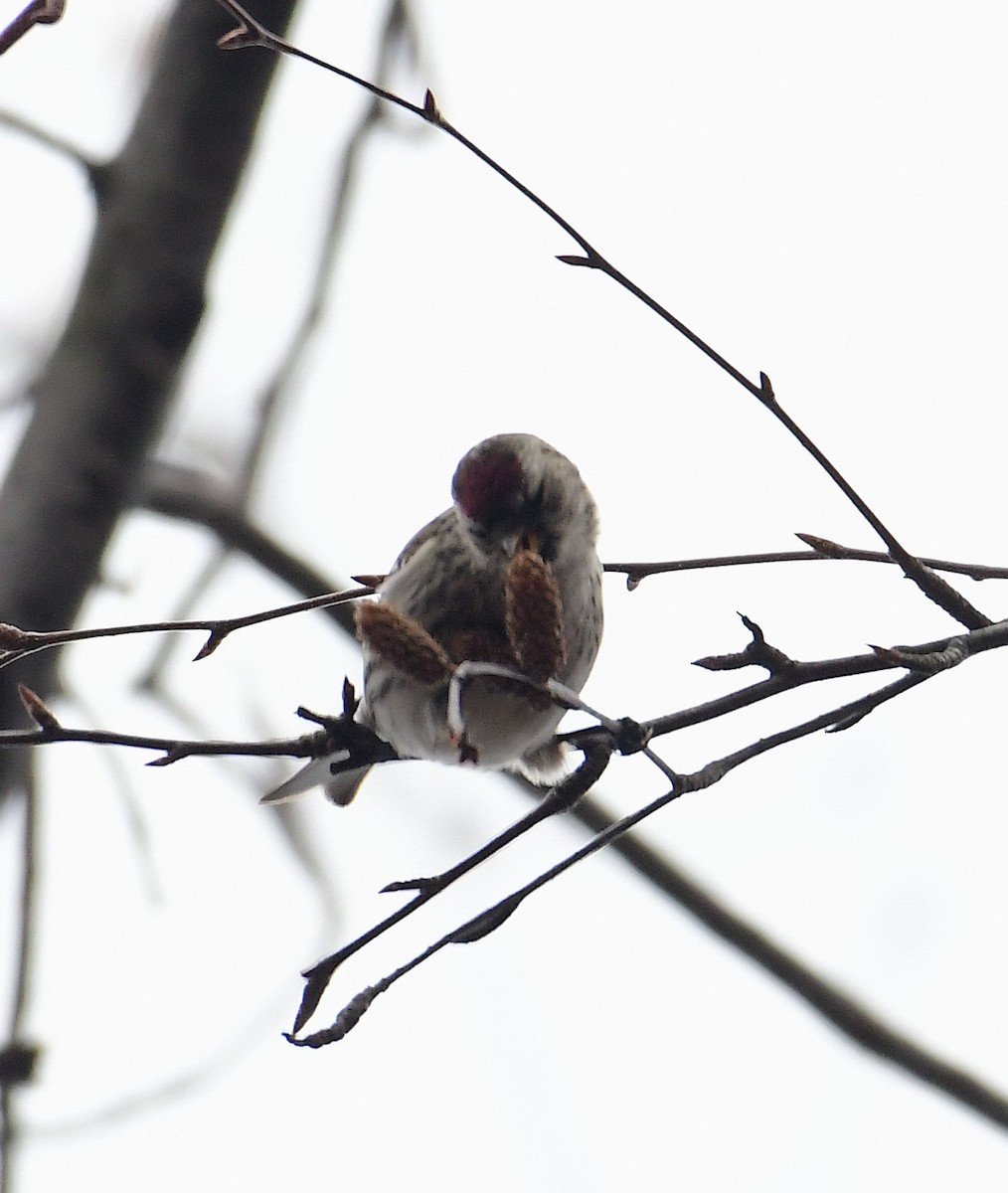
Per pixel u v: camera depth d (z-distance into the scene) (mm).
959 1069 10297
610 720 5398
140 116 9508
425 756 7453
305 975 5332
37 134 9258
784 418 6008
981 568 6809
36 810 9562
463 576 7668
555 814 5660
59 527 9141
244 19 5316
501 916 5488
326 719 5902
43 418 9297
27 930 9414
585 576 7859
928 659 5957
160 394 9320
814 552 6781
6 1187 8906
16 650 5816
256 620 6203
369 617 5582
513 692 5504
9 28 4539
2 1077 9031
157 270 9297
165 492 10789
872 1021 10336
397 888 5465
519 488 7734
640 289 5762
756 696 5898
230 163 9430
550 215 5680
